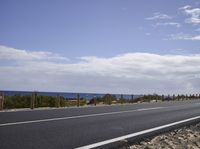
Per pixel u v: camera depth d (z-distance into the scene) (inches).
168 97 2294.5
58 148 319.3
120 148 345.7
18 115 629.0
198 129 544.7
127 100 1641.2
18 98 952.3
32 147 316.2
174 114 828.0
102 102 1406.3
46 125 484.4
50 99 1045.2
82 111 797.2
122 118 655.8
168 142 392.5
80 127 482.0
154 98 2084.2
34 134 394.0
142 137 423.5
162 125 564.7
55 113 705.0
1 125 467.8
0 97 788.6
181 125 583.8
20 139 356.2
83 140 370.0
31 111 751.1
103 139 383.9
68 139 371.2
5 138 359.3
